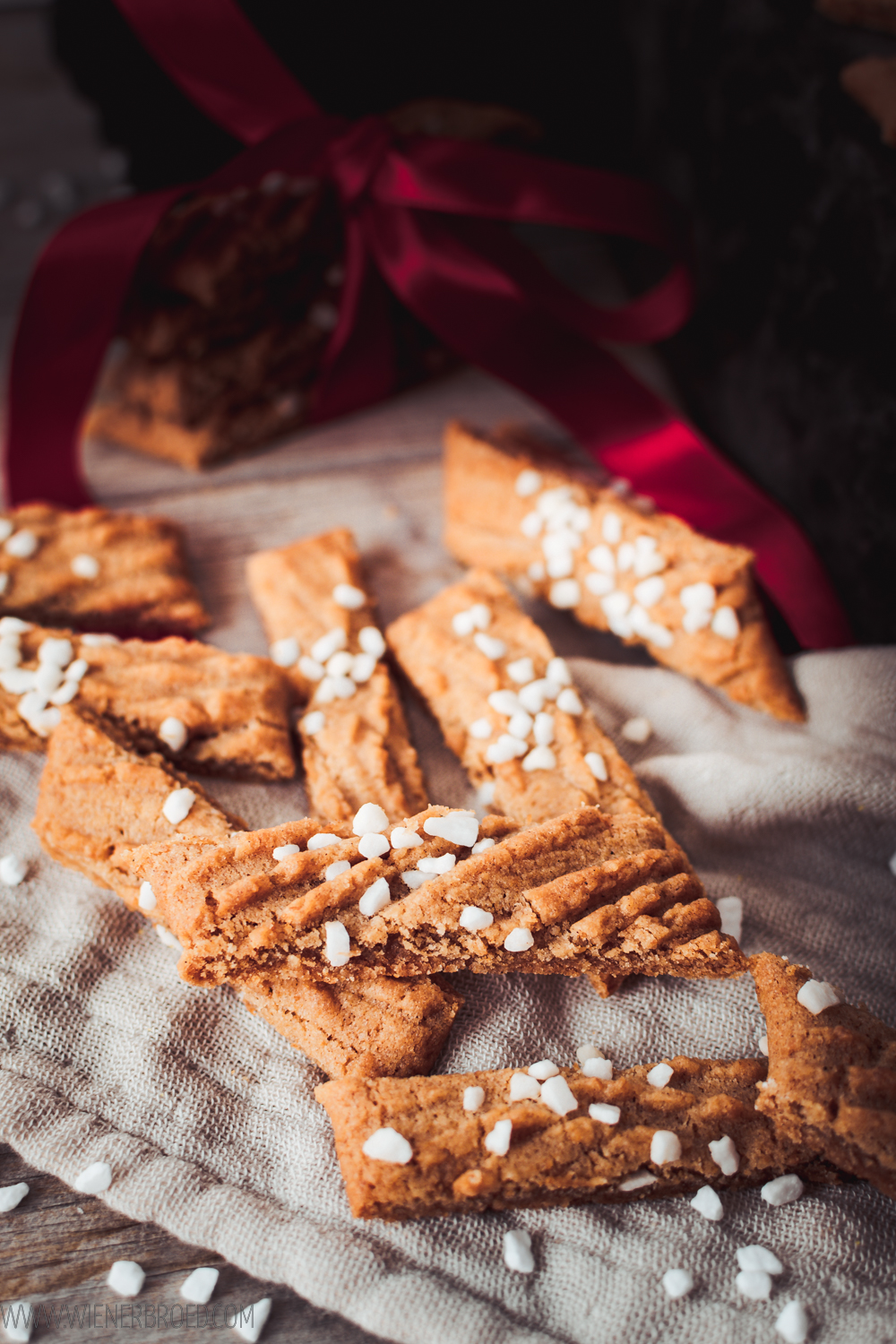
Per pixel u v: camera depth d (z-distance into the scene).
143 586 0.32
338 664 0.30
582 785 0.28
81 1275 0.25
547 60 0.40
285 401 0.37
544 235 0.44
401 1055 0.25
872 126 0.30
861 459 0.31
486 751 0.28
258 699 0.29
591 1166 0.25
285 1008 0.26
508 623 0.30
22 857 0.28
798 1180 0.25
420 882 0.26
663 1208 0.25
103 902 0.28
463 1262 0.25
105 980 0.27
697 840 0.29
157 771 0.27
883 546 0.31
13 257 0.45
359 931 0.25
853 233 0.30
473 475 0.33
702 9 0.35
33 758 0.29
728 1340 0.24
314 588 0.31
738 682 0.31
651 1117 0.25
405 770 0.29
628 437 0.34
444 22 0.38
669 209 0.32
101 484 0.36
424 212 0.33
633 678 0.31
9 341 0.40
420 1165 0.24
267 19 0.36
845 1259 0.25
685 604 0.30
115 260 0.31
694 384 0.39
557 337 0.33
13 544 0.31
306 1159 0.25
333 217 0.35
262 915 0.25
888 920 0.28
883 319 0.29
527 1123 0.25
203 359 0.35
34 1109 0.26
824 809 0.29
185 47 0.31
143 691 0.29
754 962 0.26
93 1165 0.25
